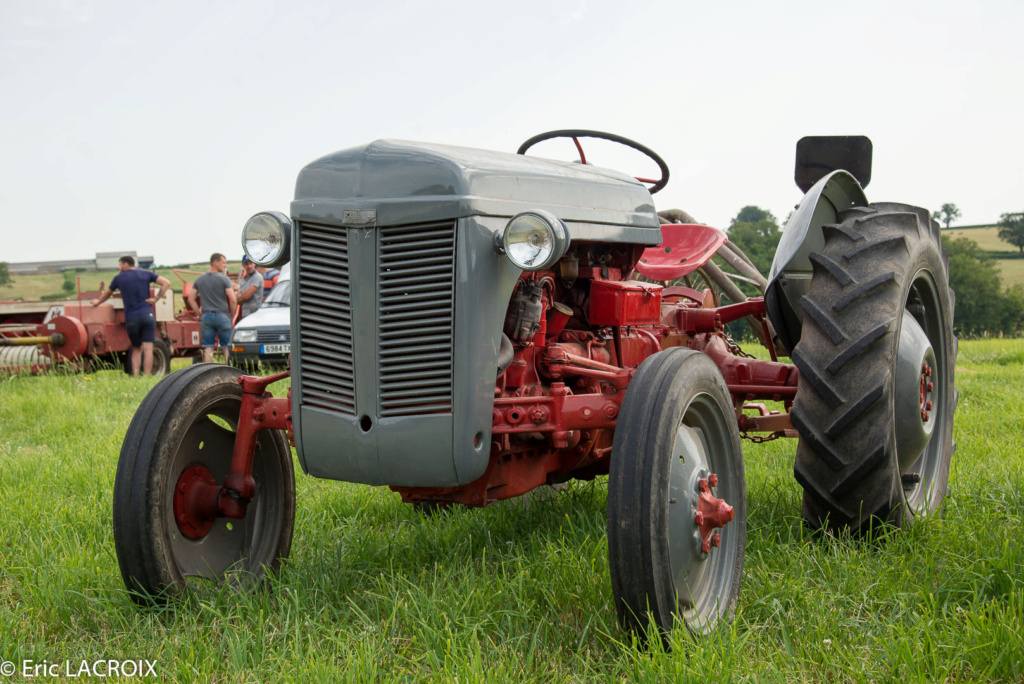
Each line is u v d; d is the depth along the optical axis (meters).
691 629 2.31
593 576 2.59
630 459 2.25
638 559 2.20
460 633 2.27
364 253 2.42
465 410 2.40
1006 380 7.65
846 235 3.21
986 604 2.37
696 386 2.47
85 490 4.10
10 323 10.55
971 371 8.41
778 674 2.04
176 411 2.63
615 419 2.51
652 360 2.47
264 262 2.61
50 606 2.57
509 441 2.82
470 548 3.07
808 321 3.10
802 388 3.05
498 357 2.51
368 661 2.06
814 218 3.56
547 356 2.82
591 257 3.14
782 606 2.51
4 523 3.40
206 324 10.64
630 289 3.13
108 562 2.96
